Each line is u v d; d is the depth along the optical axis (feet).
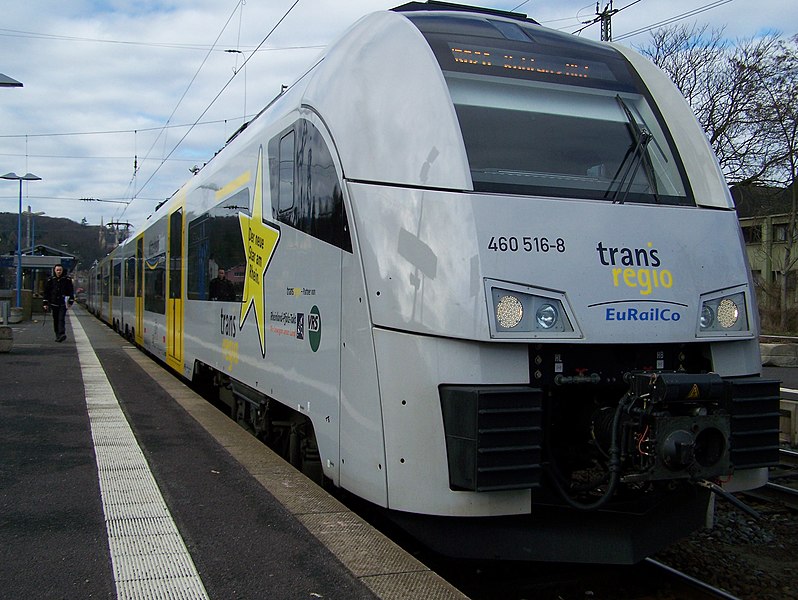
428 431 12.57
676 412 12.82
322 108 15.87
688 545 18.22
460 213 12.73
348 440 14.23
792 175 89.25
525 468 12.21
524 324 12.48
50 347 53.42
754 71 86.89
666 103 16.34
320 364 15.65
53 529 14.06
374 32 15.58
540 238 12.94
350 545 13.26
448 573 15.69
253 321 20.92
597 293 12.94
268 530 14.01
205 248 28.32
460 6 17.89
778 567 17.04
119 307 72.02
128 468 18.51
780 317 98.32
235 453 20.08
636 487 14.48
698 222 14.46
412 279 12.86
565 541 13.32
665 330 13.29
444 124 13.52
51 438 21.95
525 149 14.30
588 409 14.01
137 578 11.85
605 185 14.62
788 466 24.43
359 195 13.93
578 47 16.75
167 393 30.94
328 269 15.20
